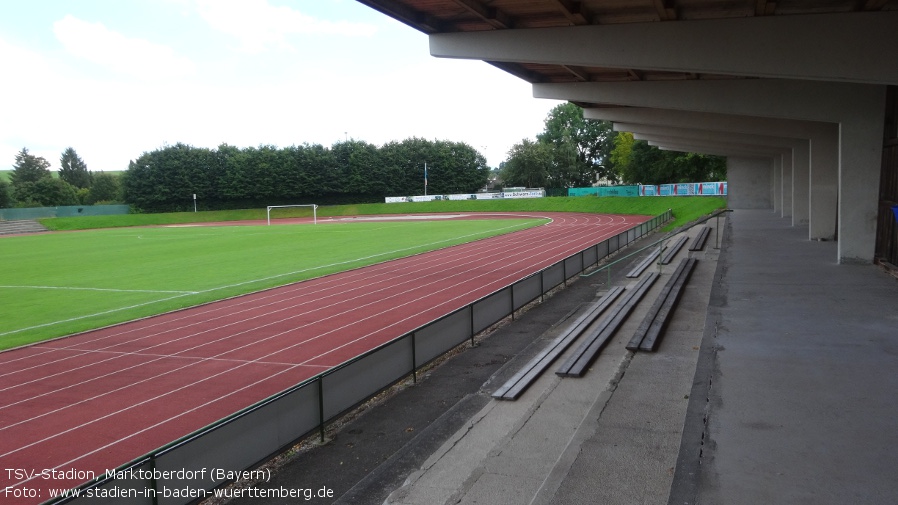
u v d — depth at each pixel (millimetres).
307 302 20594
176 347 15352
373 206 98062
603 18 14930
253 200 104188
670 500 5430
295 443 8383
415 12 14609
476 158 115750
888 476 5719
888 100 17219
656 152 78750
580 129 113812
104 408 11180
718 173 77688
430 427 8789
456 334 13500
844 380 8344
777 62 13594
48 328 18250
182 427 10203
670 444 7031
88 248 45844
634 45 14633
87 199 123625
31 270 33031
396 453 7914
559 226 52875
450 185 112312
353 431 9273
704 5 13609
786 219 38312
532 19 15133
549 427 8109
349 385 9555
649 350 10898
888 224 16953
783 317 11984
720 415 7332
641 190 77875
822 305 12867
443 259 31062
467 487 6480
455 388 11164
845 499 5336
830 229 24797
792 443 6488
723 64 14008
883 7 12836
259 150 105125
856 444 6410
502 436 8117
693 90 21297
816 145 25094
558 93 23625
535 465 6965
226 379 12609
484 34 15750
